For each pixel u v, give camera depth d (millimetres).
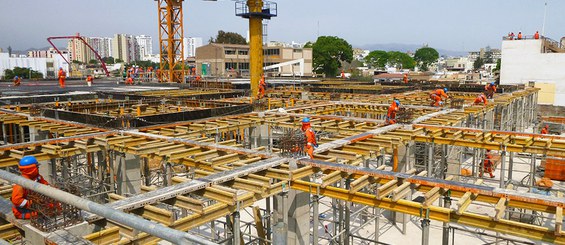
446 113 21812
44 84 51000
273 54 97000
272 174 10375
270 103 29391
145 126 17297
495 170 23688
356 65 182125
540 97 51594
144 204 7773
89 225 6781
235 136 24141
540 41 51594
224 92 34812
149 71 60594
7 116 21078
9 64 130000
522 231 7445
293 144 11500
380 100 30328
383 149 14289
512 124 36281
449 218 7977
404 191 8945
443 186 8844
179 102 26781
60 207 6609
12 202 6809
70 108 23062
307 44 130500
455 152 20344
